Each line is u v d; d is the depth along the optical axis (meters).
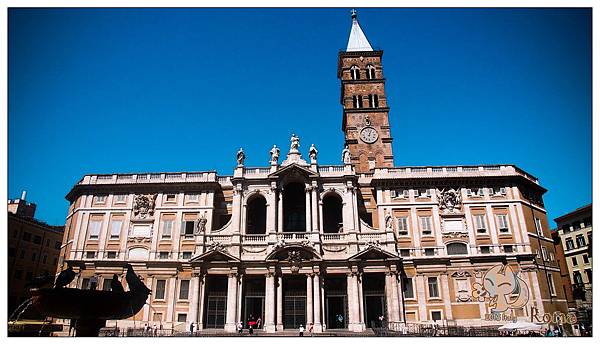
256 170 54.44
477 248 50.97
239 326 43.91
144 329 46.72
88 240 53.28
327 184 53.19
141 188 55.31
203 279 47.25
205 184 54.62
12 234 67.69
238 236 49.31
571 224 77.06
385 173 55.47
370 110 69.69
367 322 46.75
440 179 54.00
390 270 46.59
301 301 46.97
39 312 20.14
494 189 54.00
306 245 47.12
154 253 51.78
